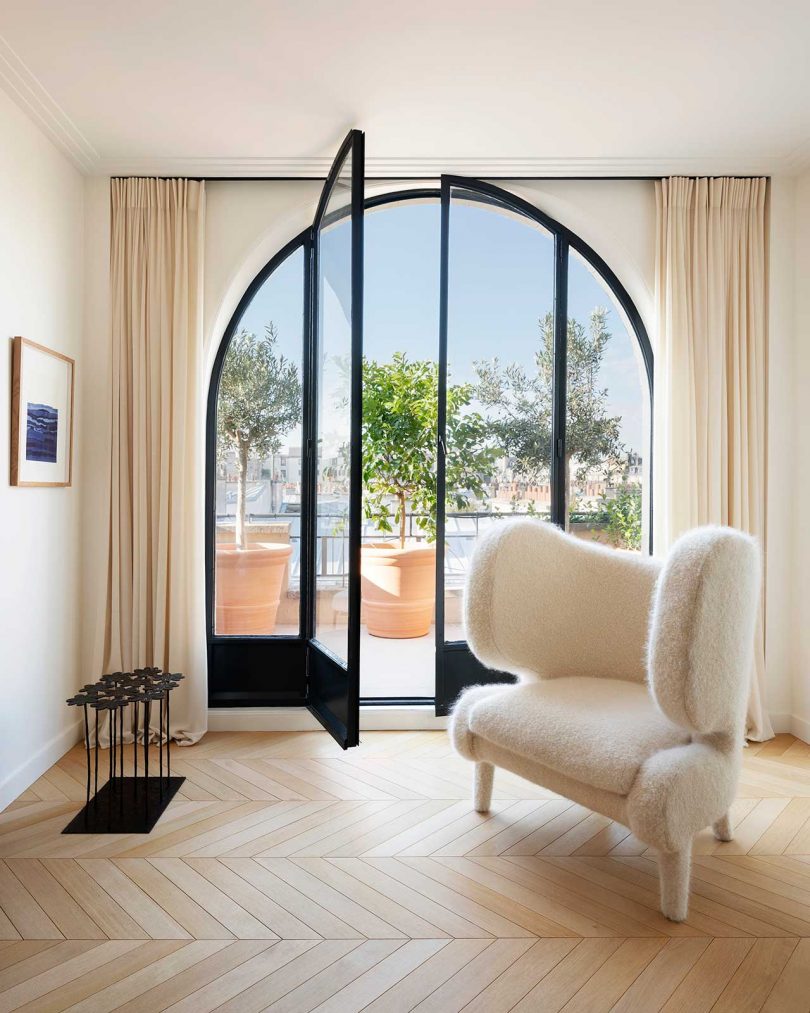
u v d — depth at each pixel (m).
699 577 1.84
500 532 2.43
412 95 2.72
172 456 3.28
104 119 2.85
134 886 2.01
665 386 3.37
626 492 3.66
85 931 1.80
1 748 2.52
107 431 3.27
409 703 3.50
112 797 2.60
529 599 2.44
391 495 5.04
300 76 2.58
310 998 1.56
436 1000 1.56
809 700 3.25
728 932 1.82
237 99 2.73
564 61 2.50
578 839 2.31
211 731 3.42
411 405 5.00
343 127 2.96
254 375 3.62
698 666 1.84
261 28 2.30
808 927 1.84
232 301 3.51
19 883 2.02
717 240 3.36
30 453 2.71
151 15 2.23
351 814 2.48
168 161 3.21
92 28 2.29
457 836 2.32
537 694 2.27
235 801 2.59
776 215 3.36
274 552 3.62
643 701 2.19
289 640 3.53
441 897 1.97
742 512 3.34
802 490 3.32
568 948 1.75
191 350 3.32
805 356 3.30
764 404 3.39
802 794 2.67
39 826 2.37
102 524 3.28
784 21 2.28
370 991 1.59
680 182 3.36
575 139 3.08
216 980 1.62
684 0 2.17
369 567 4.85
